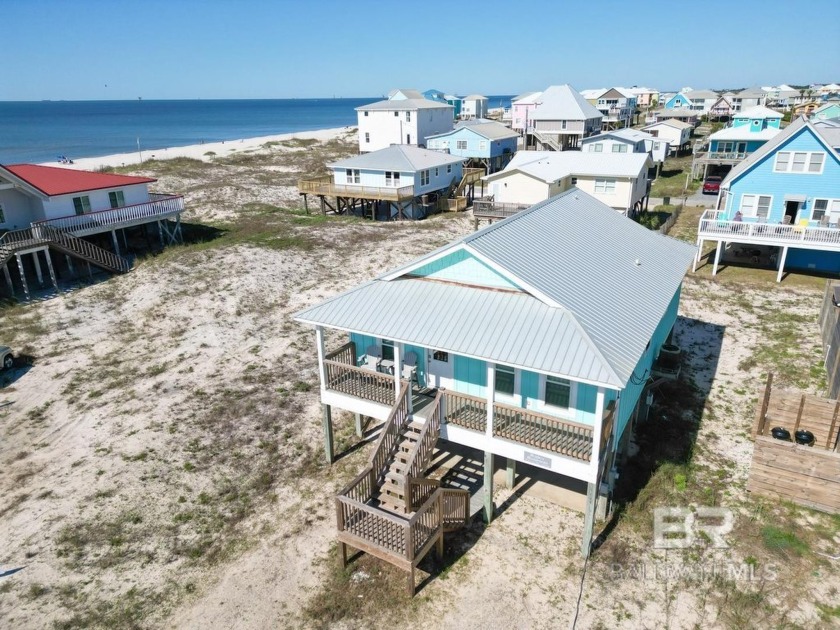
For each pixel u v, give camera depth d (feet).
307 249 120.78
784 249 98.37
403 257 115.85
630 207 132.67
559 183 132.46
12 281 104.58
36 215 105.50
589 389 44.62
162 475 55.11
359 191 149.69
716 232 102.94
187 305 93.76
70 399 69.21
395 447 48.73
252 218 148.36
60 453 59.00
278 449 58.95
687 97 391.86
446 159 165.68
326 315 50.29
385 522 42.27
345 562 44.14
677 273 63.46
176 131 566.36
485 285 48.57
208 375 73.87
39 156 336.08
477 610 39.99
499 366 48.24
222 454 58.18
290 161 233.55
